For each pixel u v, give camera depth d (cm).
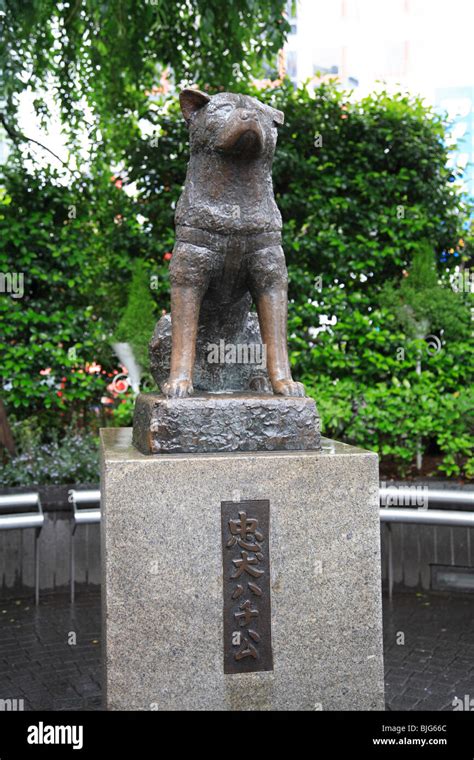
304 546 248
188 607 240
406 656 362
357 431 530
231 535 243
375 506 253
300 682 247
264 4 567
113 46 618
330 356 585
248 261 276
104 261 636
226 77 635
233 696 243
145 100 648
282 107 628
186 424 253
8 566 463
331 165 620
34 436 577
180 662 240
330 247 614
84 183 634
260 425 259
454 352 564
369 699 251
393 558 474
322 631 248
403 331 596
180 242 272
